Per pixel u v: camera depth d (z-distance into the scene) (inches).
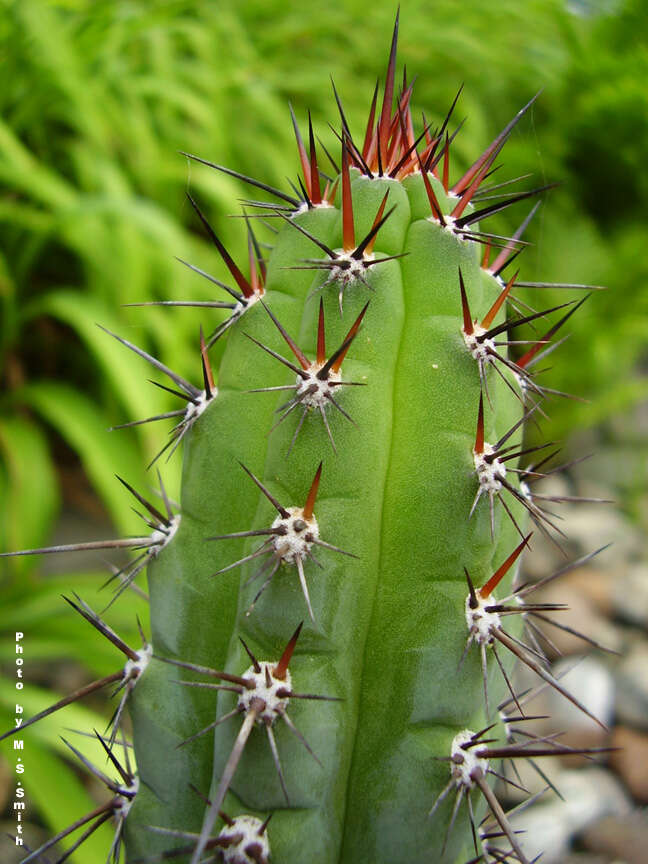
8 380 27.1
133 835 9.2
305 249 8.9
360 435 8.2
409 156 8.8
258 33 37.2
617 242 36.9
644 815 21.6
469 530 8.3
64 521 26.4
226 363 9.0
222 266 26.3
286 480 8.3
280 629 8.2
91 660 18.7
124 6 33.0
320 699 8.0
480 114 36.3
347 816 8.5
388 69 9.1
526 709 24.4
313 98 34.2
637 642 27.9
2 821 18.2
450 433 8.4
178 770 9.0
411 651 8.3
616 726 24.5
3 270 24.8
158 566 9.0
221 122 29.3
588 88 37.8
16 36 26.3
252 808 8.3
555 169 38.0
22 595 20.5
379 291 8.4
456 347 8.5
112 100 29.3
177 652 9.0
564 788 22.1
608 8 41.4
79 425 22.2
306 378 8.2
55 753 19.4
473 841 9.3
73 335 29.0
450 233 8.7
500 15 43.1
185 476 9.0
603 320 35.0
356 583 8.3
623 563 32.2
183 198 28.6
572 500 10.2
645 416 39.4
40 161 29.2
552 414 36.9
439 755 8.3
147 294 24.2
